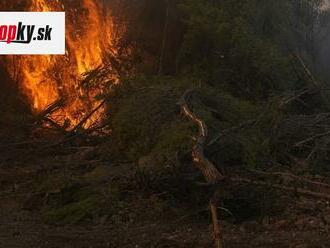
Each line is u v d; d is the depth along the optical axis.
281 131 9.70
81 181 8.54
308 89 12.27
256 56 13.09
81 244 6.12
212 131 8.95
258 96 13.12
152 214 7.24
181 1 15.22
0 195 8.75
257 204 7.27
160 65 14.56
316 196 7.33
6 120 12.35
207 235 6.25
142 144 9.43
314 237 5.98
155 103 9.78
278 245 5.70
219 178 7.00
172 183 7.70
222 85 13.05
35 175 9.69
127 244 6.02
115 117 10.39
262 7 14.80
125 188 8.04
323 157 9.13
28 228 6.98
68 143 11.89
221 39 13.41
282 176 8.05
